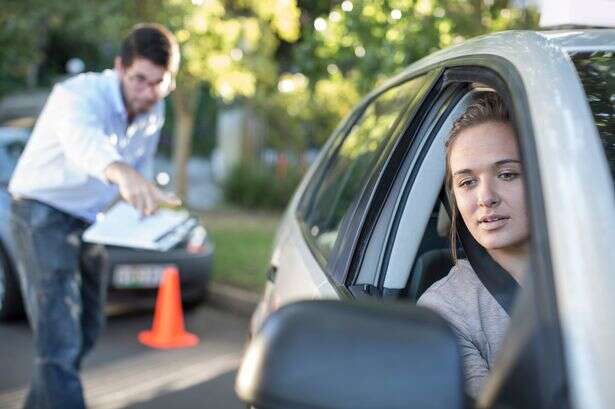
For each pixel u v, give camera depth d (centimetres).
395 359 110
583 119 136
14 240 399
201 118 2705
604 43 178
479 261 205
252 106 1551
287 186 1504
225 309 739
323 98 1347
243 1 941
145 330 652
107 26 945
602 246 121
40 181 388
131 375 546
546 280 120
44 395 386
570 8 220
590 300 116
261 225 1245
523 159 135
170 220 432
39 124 393
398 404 109
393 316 114
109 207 415
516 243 192
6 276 652
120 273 633
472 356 196
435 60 242
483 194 191
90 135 346
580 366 111
